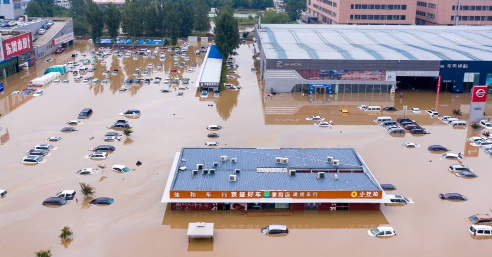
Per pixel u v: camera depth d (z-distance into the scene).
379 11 192.75
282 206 64.81
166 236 58.53
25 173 74.12
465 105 113.94
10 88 124.12
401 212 64.44
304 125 98.38
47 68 140.75
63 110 105.81
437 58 121.62
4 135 89.81
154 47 185.88
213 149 76.75
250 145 86.38
